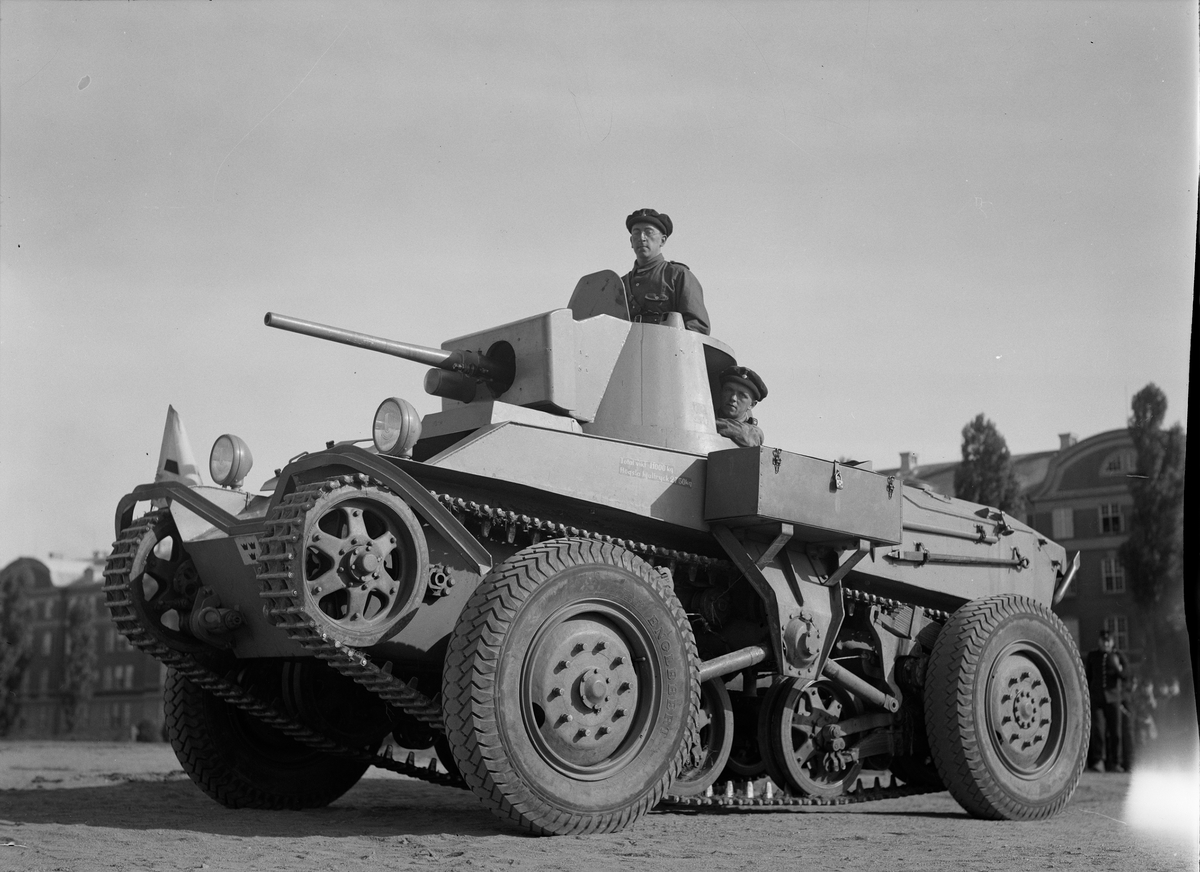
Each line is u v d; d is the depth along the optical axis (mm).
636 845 6820
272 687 9047
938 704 9172
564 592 7211
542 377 8711
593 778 7238
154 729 59062
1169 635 41906
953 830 8188
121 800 9906
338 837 7090
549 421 8477
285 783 9430
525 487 7695
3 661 78125
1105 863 6438
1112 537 43750
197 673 8648
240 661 8875
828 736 9305
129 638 8648
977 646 9211
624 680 7453
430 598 7457
